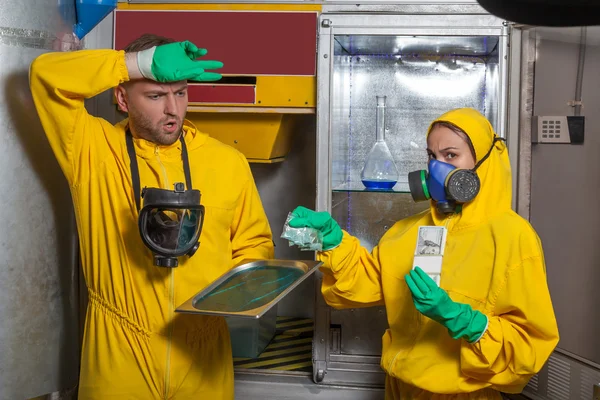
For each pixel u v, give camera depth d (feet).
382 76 8.30
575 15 2.67
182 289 5.26
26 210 5.88
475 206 4.91
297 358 8.41
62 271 6.33
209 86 7.84
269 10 7.75
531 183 7.37
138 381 5.26
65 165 5.37
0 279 5.75
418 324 4.96
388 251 5.27
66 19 6.29
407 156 8.33
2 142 5.67
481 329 4.43
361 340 7.87
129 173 5.30
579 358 6.82
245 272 5.31
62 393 6.44
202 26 7.83
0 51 5.61
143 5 7.88
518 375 4.63
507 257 4.64
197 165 5.50
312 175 9.84
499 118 7.32
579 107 6.80
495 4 2.67
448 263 4.90
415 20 7.34
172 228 4.77
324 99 7.50
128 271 5.23
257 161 8.28
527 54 7.16
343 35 7.47
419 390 4.99
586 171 6.75
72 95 5.08
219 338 5.57
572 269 6.97
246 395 7.84
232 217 5.62
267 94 7.82
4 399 5.88
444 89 8.24
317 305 7.76
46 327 6.16
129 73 5.00
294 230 4.98
